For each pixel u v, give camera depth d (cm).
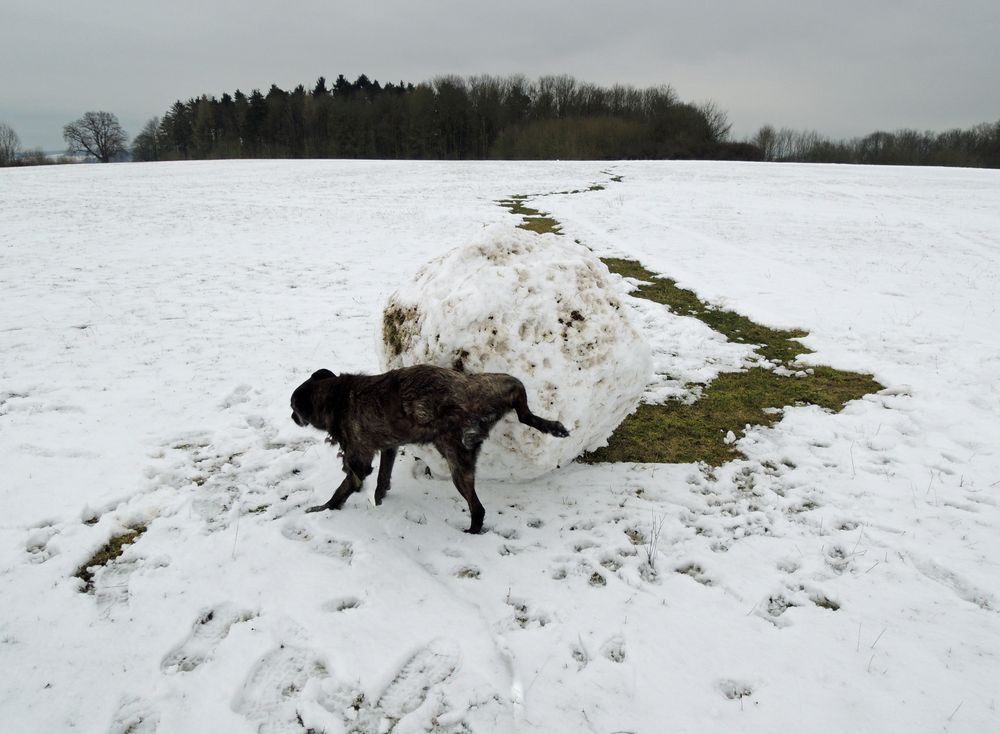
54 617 354
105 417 615
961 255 1520
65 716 292
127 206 2386
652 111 9831
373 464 548
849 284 1215
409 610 364
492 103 9475
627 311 521
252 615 362
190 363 769
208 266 1348
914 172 4291
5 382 694
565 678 317
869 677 319
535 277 481
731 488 511
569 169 4481
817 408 668
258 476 516
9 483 491
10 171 4459
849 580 397
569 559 419
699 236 1745
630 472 536
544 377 459
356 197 2756
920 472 529
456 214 2200
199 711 298
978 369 746
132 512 458
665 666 326
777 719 295
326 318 976
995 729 288
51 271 1262
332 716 296
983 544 429
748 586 392
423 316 485
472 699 305
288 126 9519
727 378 759
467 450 426
